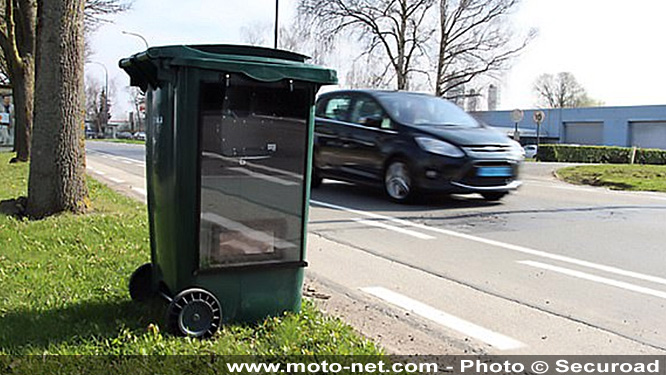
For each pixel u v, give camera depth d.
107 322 3.91
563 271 6.02
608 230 8.16
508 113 69.81
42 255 5.74
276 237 3.92
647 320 4.61
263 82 3.79
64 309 4.14
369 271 5.96
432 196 11.29
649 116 59.97
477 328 4.39
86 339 3.61
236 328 3.81
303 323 3.96
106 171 16.39
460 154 9.67
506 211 9.73
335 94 11.85
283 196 3.91
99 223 7.29
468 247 7.07
